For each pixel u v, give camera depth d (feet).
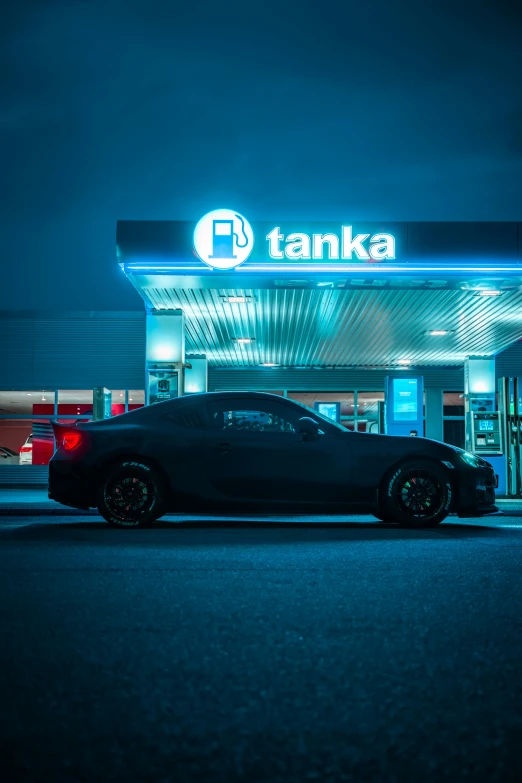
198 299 53.11
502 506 44.14
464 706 7.88
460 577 15.89
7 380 78.48
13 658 9.68
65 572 16.30
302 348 74.64
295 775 6.16
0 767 6.30
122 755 6.57
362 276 45.62
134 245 44.73
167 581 15.25
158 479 27.22
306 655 9.81
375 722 7.41
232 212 44.88
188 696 8.18
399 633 11.02
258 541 22.47
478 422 59.88
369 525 28.76
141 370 78.89
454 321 60.70
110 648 10.16
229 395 28.71
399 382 59.93
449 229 45.42
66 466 27.32
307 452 27.68
